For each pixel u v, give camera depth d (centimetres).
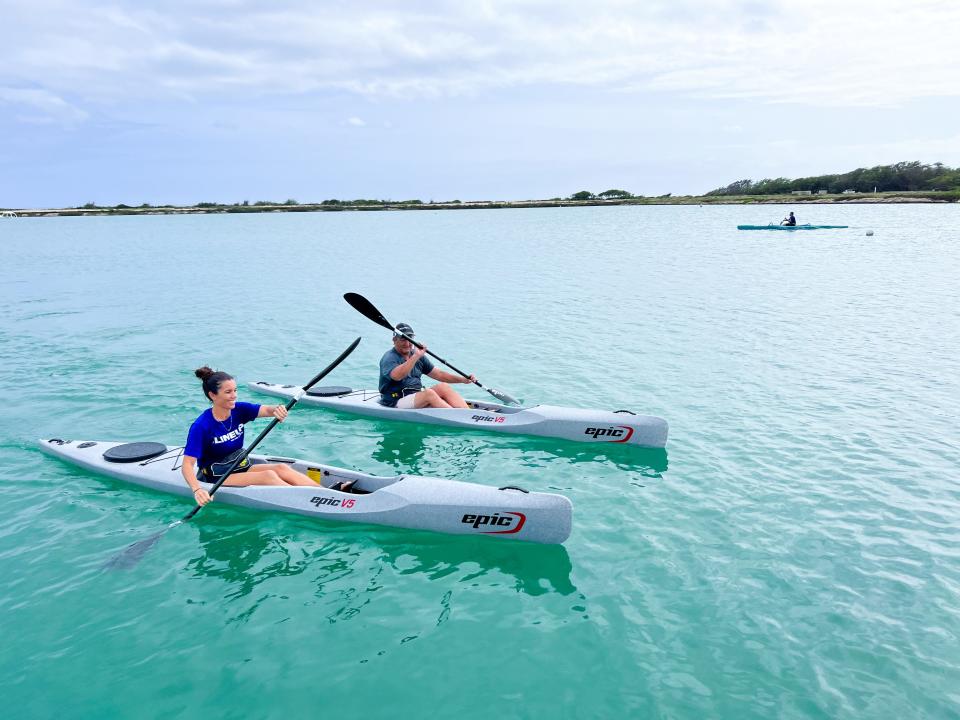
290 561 512
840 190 13050
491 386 952
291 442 754
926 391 912
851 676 384
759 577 483
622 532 550
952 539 535
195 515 587
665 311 1534
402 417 828
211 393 564
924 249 3080
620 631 425
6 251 3438
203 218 9225
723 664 394
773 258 2761
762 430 775
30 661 399
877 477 648
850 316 1459
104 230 5819
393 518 559
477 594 467
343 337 1295
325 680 381
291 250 3375
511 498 538
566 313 1514
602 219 7294
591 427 742
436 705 362
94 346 1206
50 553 523
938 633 421
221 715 355
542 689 374
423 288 1931
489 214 9919
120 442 745
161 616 442
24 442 746
